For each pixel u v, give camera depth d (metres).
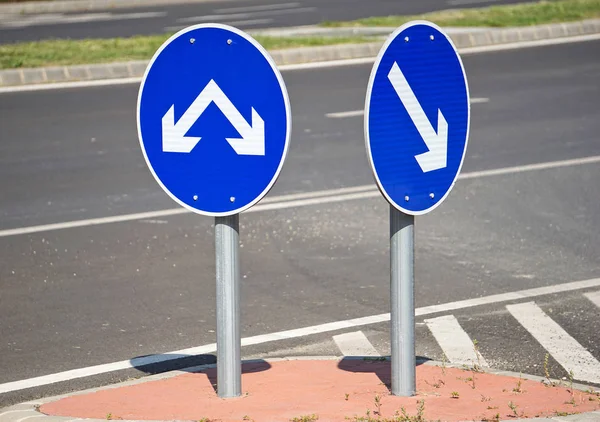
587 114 18.36
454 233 12.18
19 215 13.10
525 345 8.59
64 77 21.81
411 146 6.33
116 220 12.80
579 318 9.30
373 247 11.70
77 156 16.02
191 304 9.85
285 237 12.07
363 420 6.14
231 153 6.41
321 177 14.70
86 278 10.68
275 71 6.30
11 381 7.98
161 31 28.42
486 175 14.69
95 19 31.89
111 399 7.00
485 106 19.08
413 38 6.28
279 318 9.41
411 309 6.64
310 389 7.00
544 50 24.22
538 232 12.20
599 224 12.51
